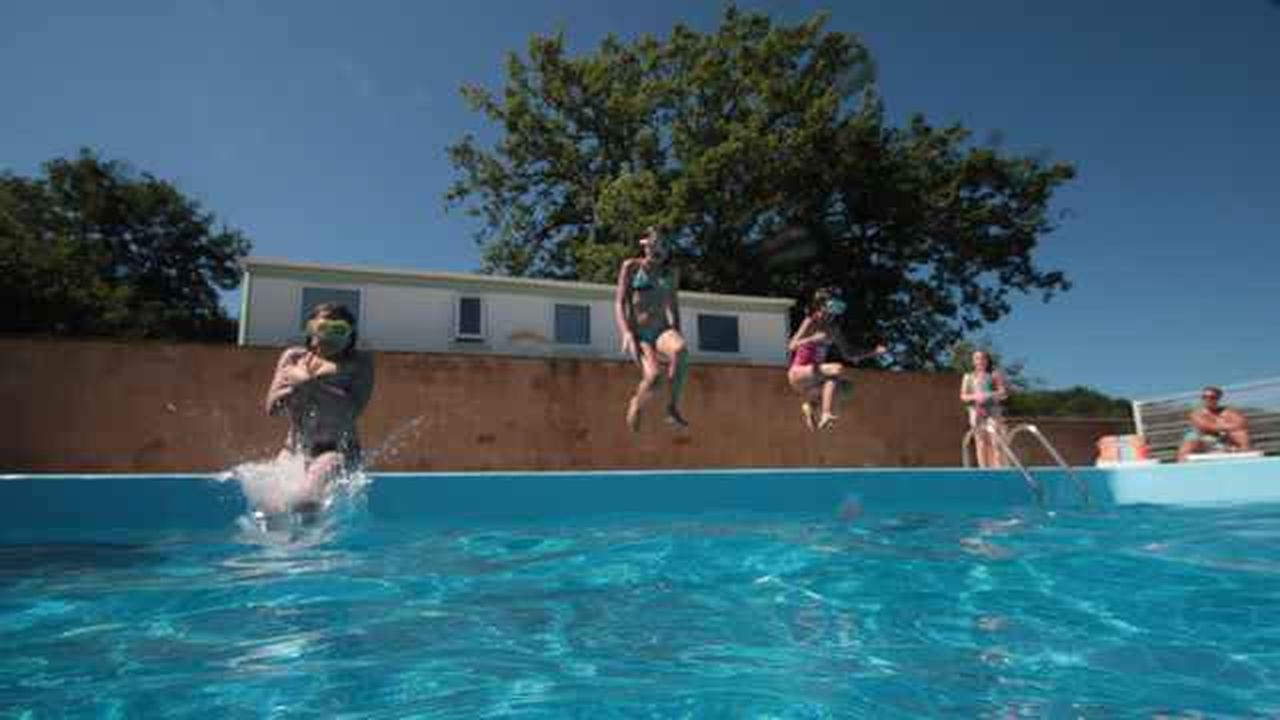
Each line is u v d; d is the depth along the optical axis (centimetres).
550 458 1091
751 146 2255
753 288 2438
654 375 627
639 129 2544
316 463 448
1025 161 2491
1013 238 2480
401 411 1034
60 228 3212
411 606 255
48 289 2433
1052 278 2528
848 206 2473
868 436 1258
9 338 916
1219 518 513
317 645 210
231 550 366
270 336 1212
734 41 2488
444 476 489
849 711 161
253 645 209
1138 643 212
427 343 1302
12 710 161
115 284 3122
